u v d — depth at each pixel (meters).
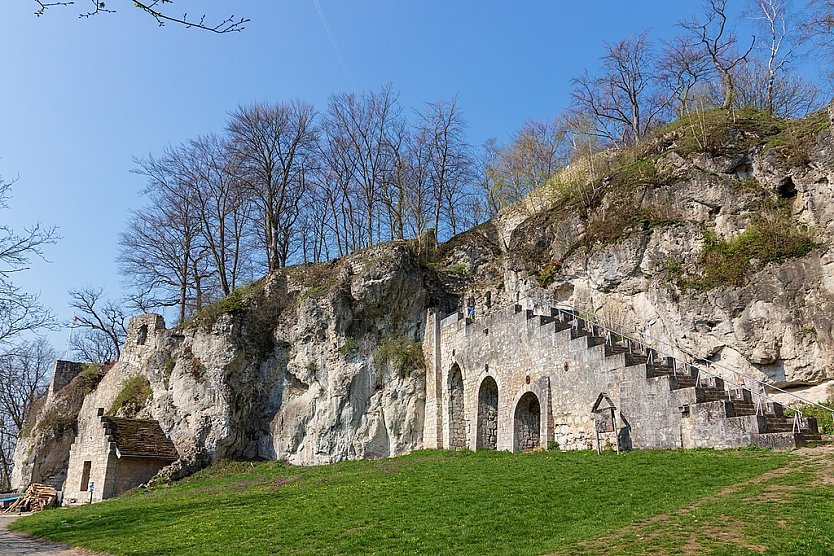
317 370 33.59
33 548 17.06
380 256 34.62
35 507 32.47
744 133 27.44
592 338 23.30
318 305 34.22
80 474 33.53
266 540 13.81
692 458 16.98
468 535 12.58
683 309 24.91
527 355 26.31
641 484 15.10
